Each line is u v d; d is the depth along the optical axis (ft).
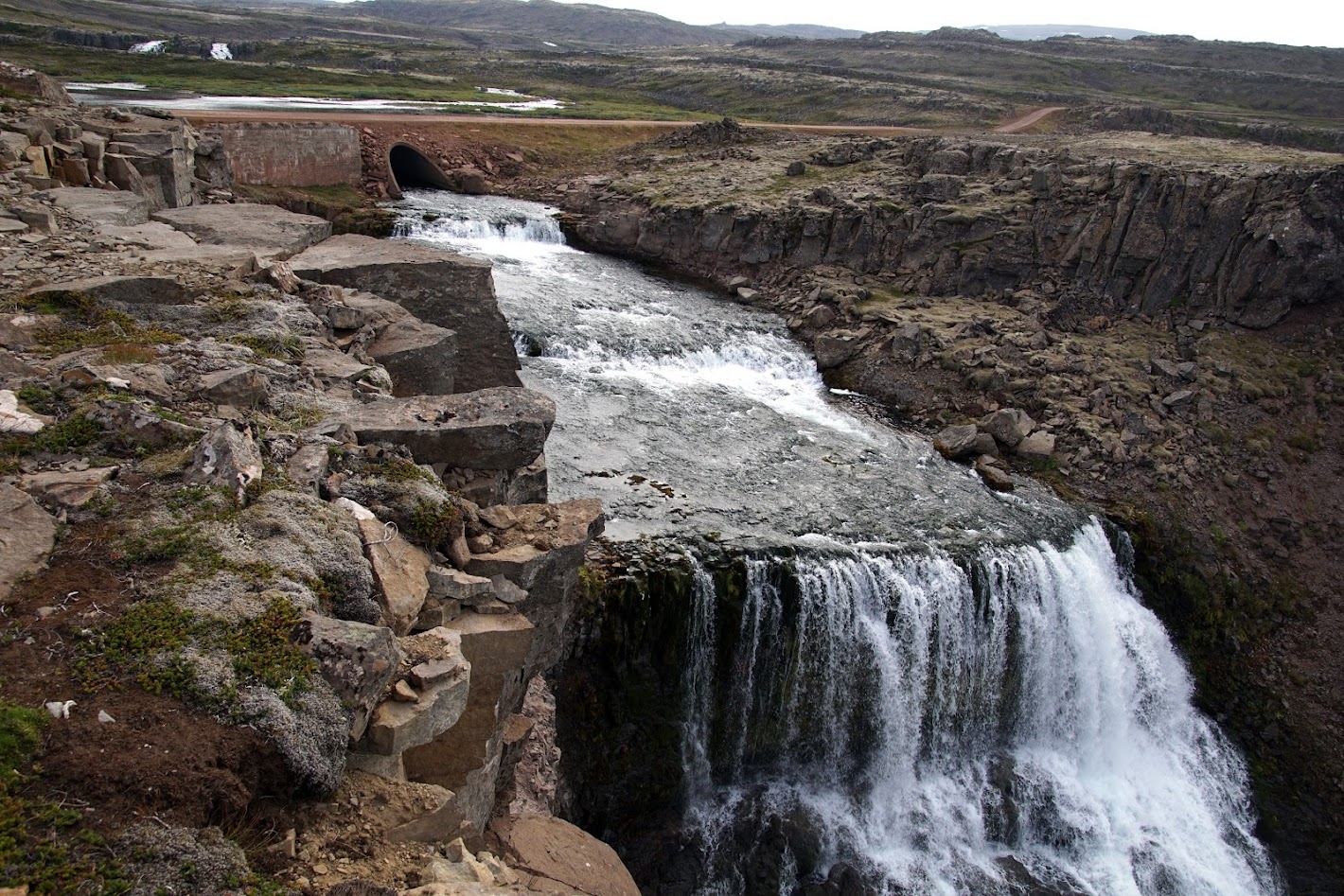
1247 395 126.52
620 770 75.66
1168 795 93.97
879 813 83.66
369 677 31.86
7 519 34.40
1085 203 150.51
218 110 205.46
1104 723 97.30
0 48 279.08
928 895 76.95
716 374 133.69
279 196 162.30
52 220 73.56
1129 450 115.85
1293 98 397.39
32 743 26.37
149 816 25.67
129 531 35.63
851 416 125.29
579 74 456.86
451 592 39.75
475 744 38.78
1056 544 99.30
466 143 223.92
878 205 166.71
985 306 149.59
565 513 47.83
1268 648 105.60
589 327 134.82
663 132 269.64
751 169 205.57
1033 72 456.86
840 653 84.48
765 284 168.66
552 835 44.21
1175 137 201.36
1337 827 93.25
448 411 50.52
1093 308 144.56
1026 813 86.84
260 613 32.58
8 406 42.01
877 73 430.20
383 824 30.32
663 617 78.33
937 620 87.97
